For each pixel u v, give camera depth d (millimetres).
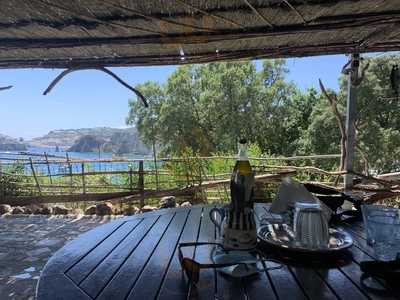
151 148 20891
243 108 19000
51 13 2248
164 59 3506
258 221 1715
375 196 4246
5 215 5598
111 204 5941
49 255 3791
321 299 947
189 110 19531
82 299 944
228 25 2582
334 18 2553
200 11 2264
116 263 1209
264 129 18969
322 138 14727
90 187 6098
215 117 19234
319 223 1308
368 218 1354
